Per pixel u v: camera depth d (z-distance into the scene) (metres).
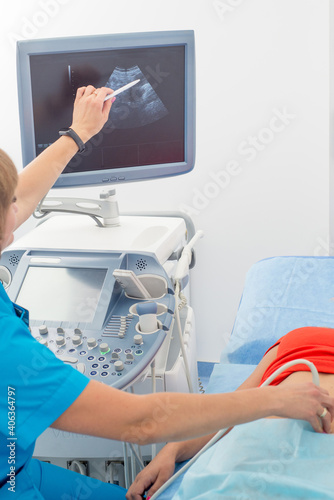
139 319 1.50
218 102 2.48
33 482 1.20
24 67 1.63
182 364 1.67
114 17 2.46
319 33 2.31
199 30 2.40
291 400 1.04
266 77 2.41
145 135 1.76
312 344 1.40
